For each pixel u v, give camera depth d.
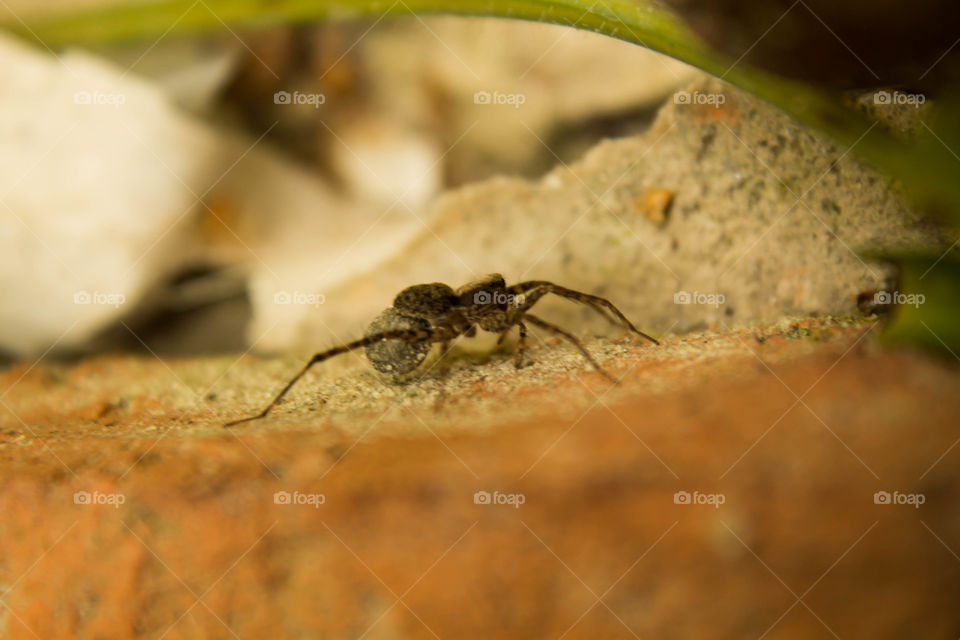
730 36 0.12
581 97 0.15
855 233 0.13
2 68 0.15
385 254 0.15
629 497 0.11
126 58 0.15
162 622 0.11
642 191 0.14
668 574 0.11
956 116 0.11
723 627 0.11
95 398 0.13
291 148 0.16
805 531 0.11
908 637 0.11
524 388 0.12
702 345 0.12
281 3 0.12
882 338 0.11
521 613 0.11
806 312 0.13
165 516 0.11
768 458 0.11
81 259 0.15
